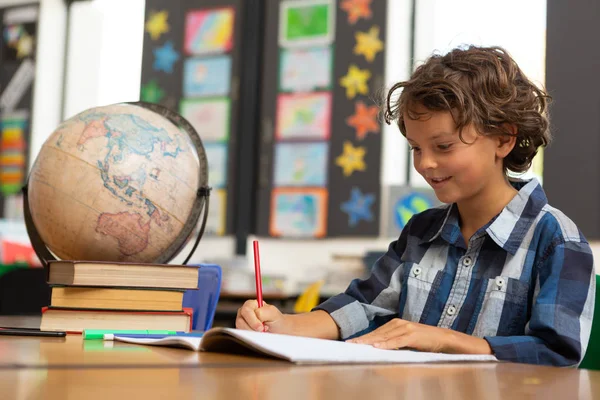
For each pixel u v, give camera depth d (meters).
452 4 4.20
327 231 4.47
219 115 4.79
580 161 3.65
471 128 1.10
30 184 1.21
